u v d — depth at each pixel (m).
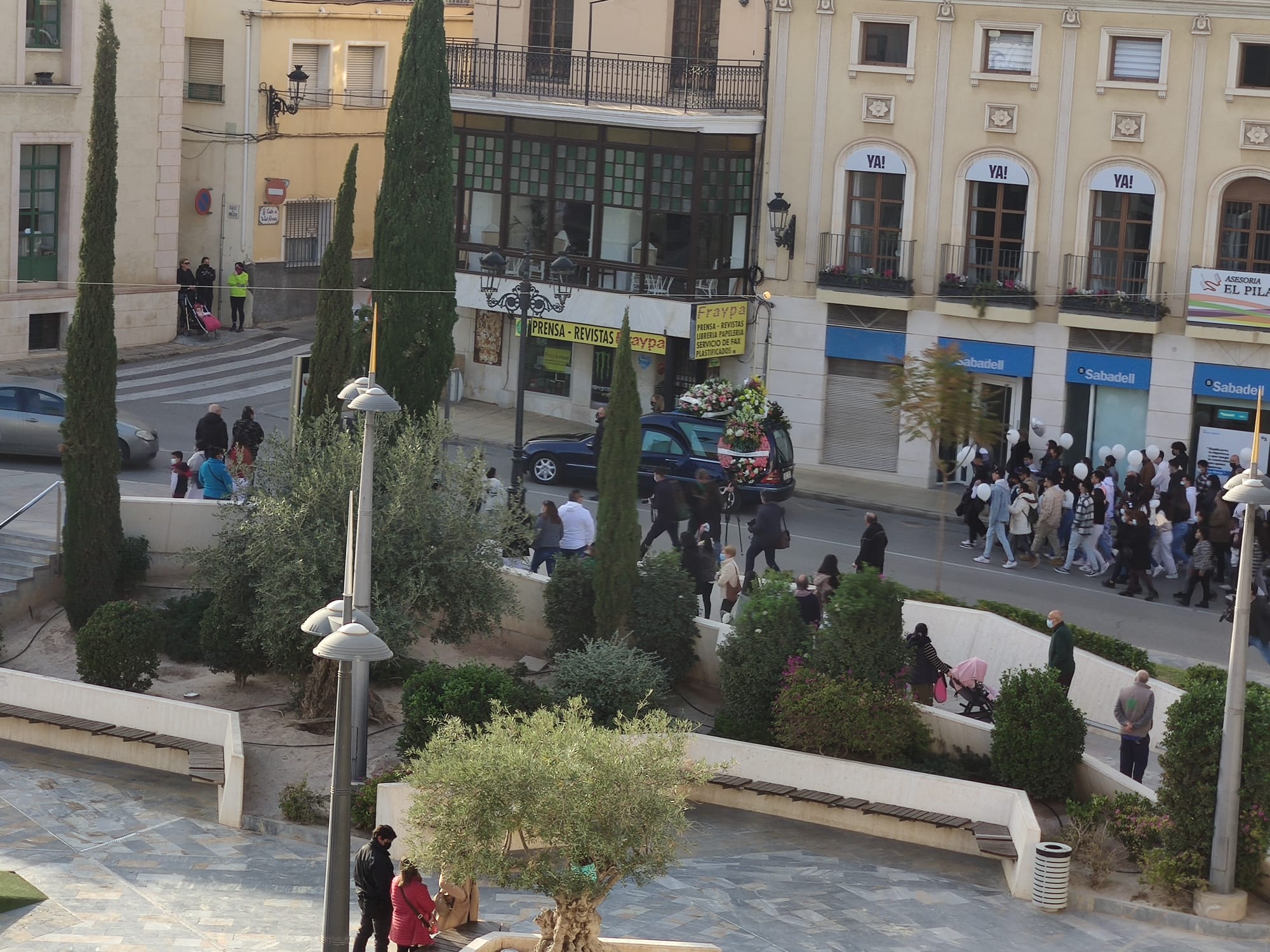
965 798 25.72
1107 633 34.78
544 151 49.44
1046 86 44.59
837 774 26.66
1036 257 45.25
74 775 27.52
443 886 21.03
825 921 22.73
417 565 29.02
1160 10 43.28
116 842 24.67
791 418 48.12
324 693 29.30
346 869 17.70
